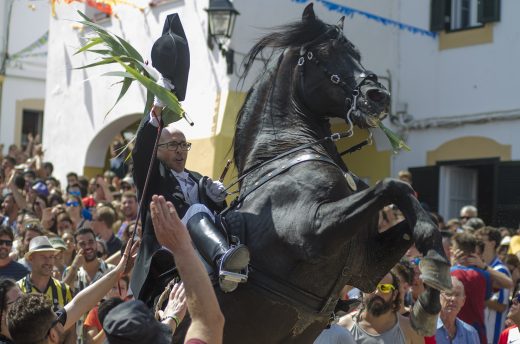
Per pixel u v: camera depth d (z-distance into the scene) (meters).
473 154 13.62
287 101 5.30
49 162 15.24
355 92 5.09
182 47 5.02
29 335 4.37
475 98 13.67
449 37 14.00
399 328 6.56
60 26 16.44
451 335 7.14
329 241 4.55
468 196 14.35
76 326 6.71
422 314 4.77
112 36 4.98
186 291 3.34
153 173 5.10
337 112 5.25
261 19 12.97
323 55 5.24
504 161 13.20
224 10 12.19
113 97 15.13
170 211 3.41
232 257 4.55
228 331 4.88
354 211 4.49
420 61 14.29
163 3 13.91
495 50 13.49
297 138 5.16
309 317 4.88
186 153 5.28
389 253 5.04
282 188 4.86
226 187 5.38
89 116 15.66
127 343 3.18
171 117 4.88
